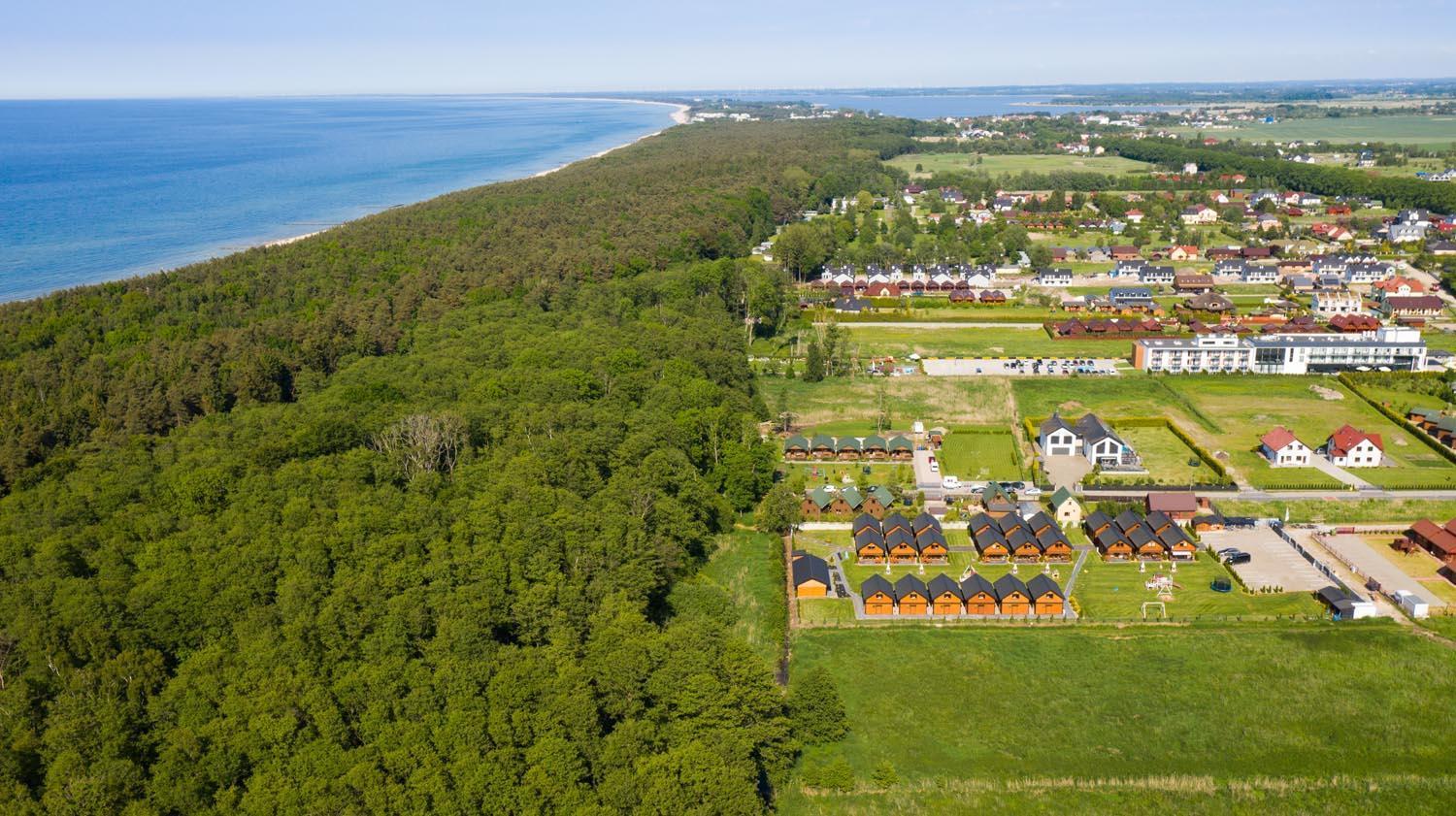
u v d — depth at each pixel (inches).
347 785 2979.8
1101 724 3900.1
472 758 3090.6
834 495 6028.5
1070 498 5708.7
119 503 4562.0
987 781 3609.7
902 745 3811.5
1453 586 4862.2
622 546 4483.3
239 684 3314.5
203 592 3750.0
